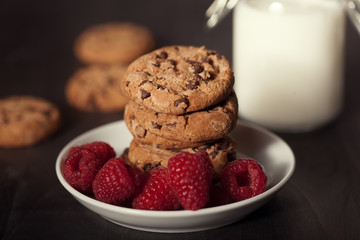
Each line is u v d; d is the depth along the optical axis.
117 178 0.39
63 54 0.71
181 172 0.38
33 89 0.63
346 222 0.43
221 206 0.39
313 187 0.46
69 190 0.41
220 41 0.72
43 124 0.53
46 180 0.48
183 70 0.43
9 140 0.52
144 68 0.43
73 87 0.59
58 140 0.54
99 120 0.57
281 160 0.45
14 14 0.81
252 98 0.53
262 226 0.42
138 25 0.78
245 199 0.40
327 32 0.51
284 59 0.51
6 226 0.43
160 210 0.40
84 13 0.82
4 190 0.47
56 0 0.84
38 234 0.42
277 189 0.40
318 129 0.54
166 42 0.72
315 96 0.52
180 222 0.39
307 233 0.42
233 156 0.44
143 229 0.41
